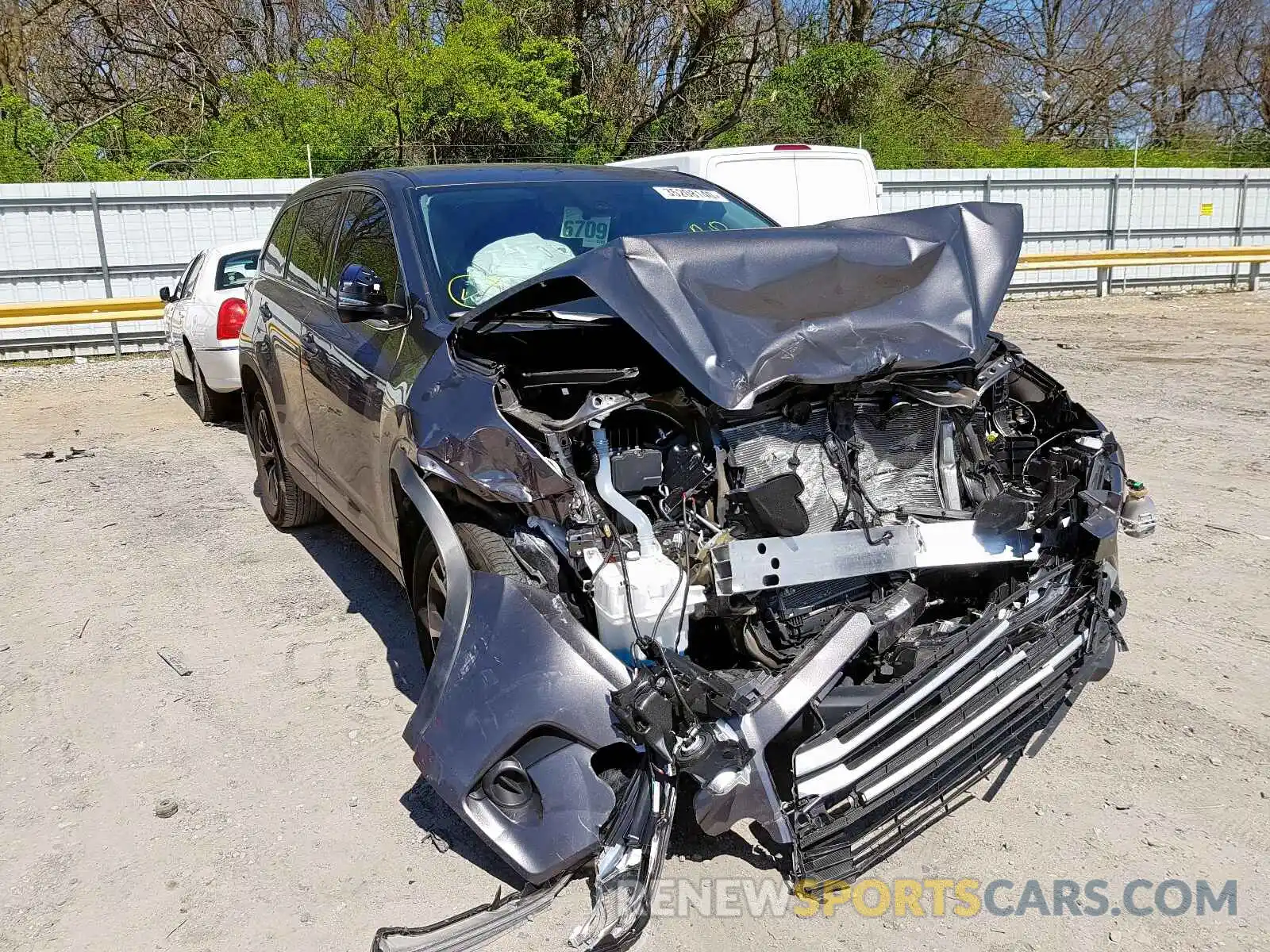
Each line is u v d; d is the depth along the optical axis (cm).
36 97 2417
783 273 318
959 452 336
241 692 417
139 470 776
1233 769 343
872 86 2397
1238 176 1986
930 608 338
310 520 614
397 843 319
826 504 308
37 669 445
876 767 279
